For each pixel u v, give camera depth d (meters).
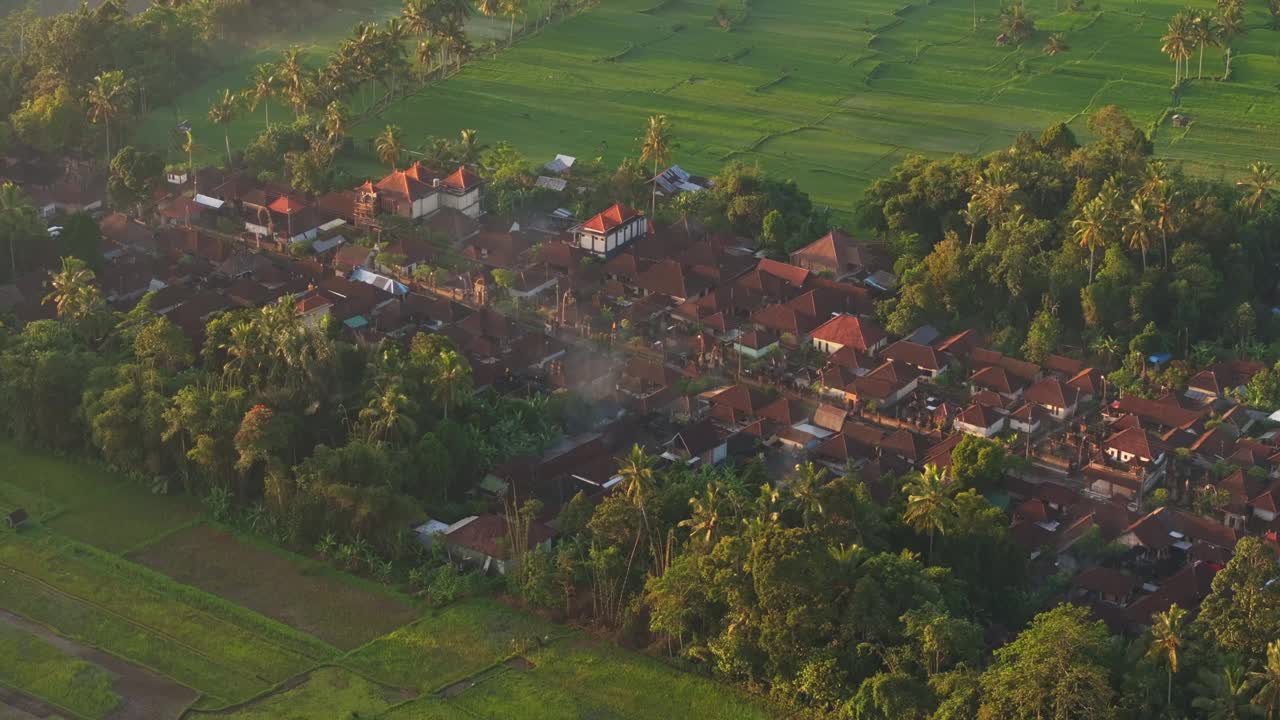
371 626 189.00
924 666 168.50
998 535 192.12
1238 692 160.38
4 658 181.38
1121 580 197.75
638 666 181.62
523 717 173.12
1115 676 163.38
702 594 179.50
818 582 172.12
